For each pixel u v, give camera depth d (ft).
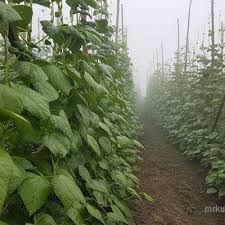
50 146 5.55
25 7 5.70
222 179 15.80
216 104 21.31
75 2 8.48
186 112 27.53
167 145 29.58
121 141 11.11
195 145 23.11
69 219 6.59
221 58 22.88
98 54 12.86
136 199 14.69
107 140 9.54
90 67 8.20
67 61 8.16
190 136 23.35
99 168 10.04
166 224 13.41
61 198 4.89
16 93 4.49
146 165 21.88
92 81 7.39
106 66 9.36
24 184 4.77
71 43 7.49
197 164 22.48
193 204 16.31
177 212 14.89
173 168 21.85
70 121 7.57
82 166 7.97
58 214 6.04
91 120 7.84
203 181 19.24
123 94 18.39
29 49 6.72
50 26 6.75
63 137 5.90
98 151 7.88
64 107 7.09
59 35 7.06
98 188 7.95
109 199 9.04
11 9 4.78
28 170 5.48
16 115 3.73
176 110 32.40
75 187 5.17
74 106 7.36
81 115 7.09
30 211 4.61
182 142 25.95
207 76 23.62
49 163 6.19
